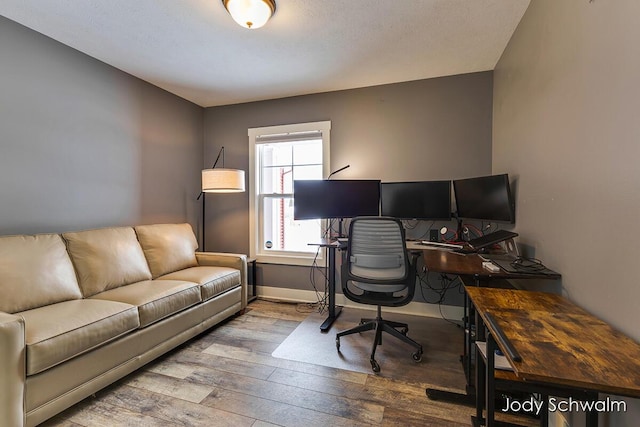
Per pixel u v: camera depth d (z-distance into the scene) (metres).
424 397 1.72
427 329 2.66
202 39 2.27
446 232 2.82
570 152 1.37
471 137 2.85
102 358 1.68
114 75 2.72
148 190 3.07
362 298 2.22
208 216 3.81
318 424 1.51
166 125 3.28
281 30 2.14
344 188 2.97
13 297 1.67
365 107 3.18
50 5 1.87
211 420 1.53
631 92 0.96
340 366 2.05
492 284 2.08
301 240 3.62
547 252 1.61
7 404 1.27
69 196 2.38
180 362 2.10
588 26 1.22
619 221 1.02
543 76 1.66
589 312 1.21
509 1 1.84
